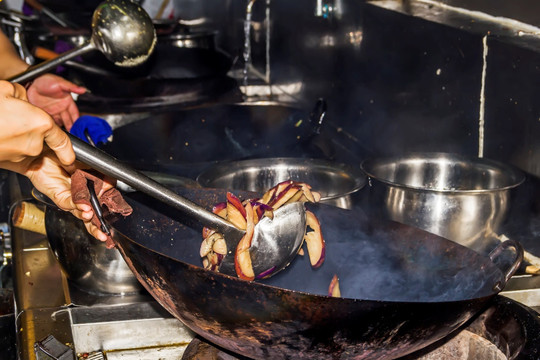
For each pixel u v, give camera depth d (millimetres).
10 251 1574
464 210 1191
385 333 801
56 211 1217
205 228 996
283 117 1943
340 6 1965
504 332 955
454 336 1021
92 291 1255
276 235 979
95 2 3076
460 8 1574
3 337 1343
